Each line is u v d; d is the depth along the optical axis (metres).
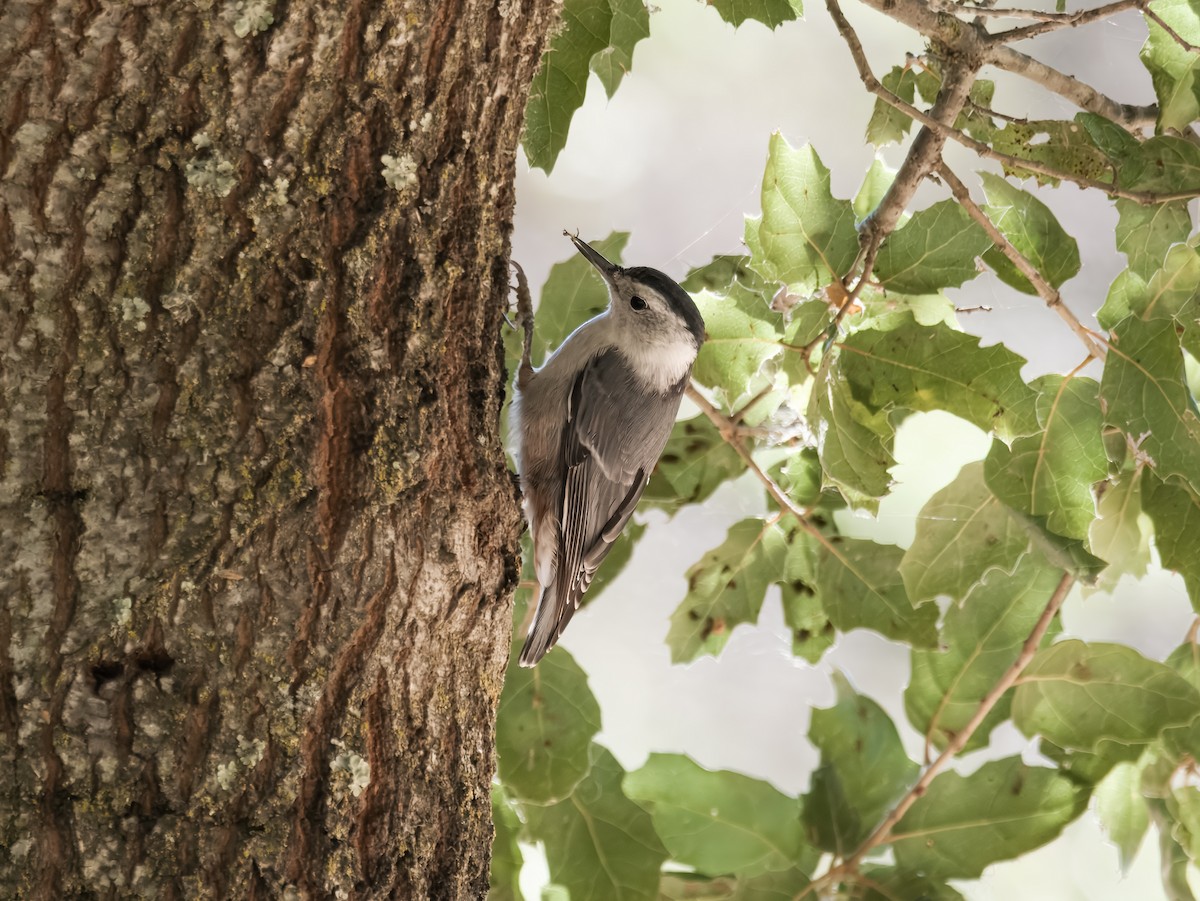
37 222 4.16
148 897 4.18
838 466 7.54
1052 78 7.61
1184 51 7.49
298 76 4.48
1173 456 7.11
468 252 5.19
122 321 4.27
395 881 4.76
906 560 7.95
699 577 8.64
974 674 8.21
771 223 7.54
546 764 7.66
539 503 8.37
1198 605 7.83
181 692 4.30
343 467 4.66
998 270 8.12
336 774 4.57
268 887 4.39
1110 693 7.85
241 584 4.41
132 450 4.28
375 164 4.75
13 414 4.17
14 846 4.07
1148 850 11.22
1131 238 7.55
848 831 8.28
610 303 8.52
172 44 4.26
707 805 8.27
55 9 4.09
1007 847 8.05
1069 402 7.53
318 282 4.59
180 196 4.33
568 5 6.57
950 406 7.42
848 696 8.55
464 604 5.12
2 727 4.12
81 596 4.22
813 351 7.82
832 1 6.62
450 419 5.17
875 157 8.43
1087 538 7.43
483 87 5.08
